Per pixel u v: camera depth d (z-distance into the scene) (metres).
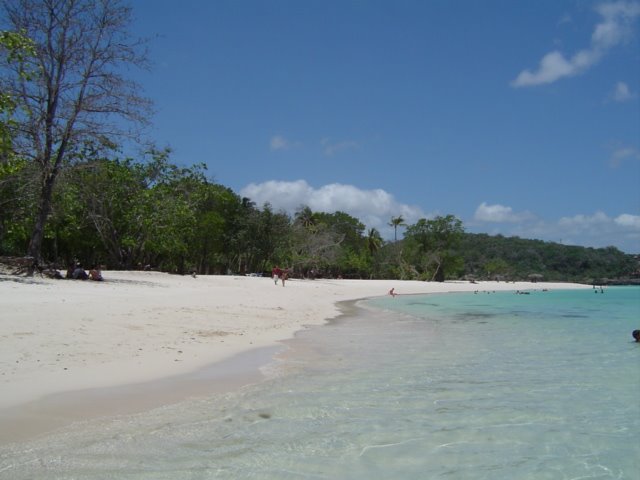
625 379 10.11
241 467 5.25
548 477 5.34
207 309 20.08
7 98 20.45
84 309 15.35
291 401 7.88
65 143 25.77
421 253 103.00
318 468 5.32
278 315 22.00
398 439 6.30
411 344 14.67
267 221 67.31
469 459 5.76
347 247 95.88
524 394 8.76
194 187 47.03
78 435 5.97
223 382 9.02
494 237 180.62
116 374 8.89
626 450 6.16
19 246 45.31
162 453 5.54
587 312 30.77
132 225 40.25
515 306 37.09
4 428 6.05
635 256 151.12
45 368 8.73
